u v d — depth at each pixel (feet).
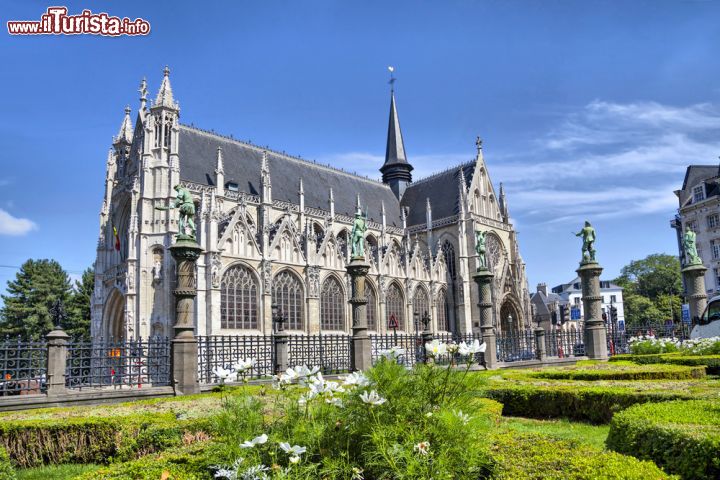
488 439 27.37
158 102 191.93
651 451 29.91
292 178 255.09
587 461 24.35
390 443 25.05
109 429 43.80
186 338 74.08
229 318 179.63
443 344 29.68
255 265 188.96
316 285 206.28
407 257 254.68
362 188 299.38
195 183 201.77
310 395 27.66
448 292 271.69
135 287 179.42
